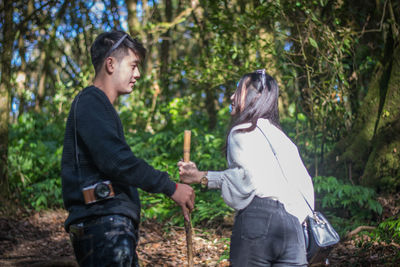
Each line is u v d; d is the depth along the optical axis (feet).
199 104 33.09
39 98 35.68
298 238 6.73
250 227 6.63
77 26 26.86
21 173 20.90
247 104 7.15
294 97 19.40
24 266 13.23
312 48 18.71
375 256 12.44
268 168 6.78
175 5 37.83
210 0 20.53
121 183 6.42
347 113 18.56
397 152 16.76
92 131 6.29
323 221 7.23
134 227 6.79
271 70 19.98
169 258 14.03
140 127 28.22
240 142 6.86
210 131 25.90
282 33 18.10
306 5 17.89
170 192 6.67
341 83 18.65
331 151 19.13
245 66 20.21
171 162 20.65
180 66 23.35
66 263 12.94
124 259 6.26
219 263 13.37
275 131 7.13
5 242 16.11
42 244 16.05
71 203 6.52
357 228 14.39
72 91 29.76
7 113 19.44
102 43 6.91
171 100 28.53
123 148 6.32
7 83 19.48
